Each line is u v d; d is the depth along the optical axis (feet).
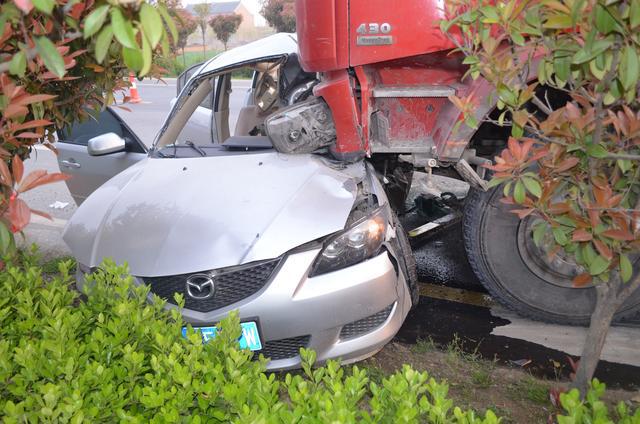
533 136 11.53
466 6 7.61
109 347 6.81
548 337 11.80
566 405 5.22
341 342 9.71
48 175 5.29
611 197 6.47
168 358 6.30
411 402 5.33
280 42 14.83
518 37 6.73
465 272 15.29
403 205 15.58
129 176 12.76
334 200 10.46
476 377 10.30
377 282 9.71
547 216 7.13
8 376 6.36
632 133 6.47
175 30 4.09
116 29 3.64
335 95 11.18
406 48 10.73
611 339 11.50
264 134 14.46
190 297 9.56
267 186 11.11
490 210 11.49
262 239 9.70
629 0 5.46
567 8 5.97
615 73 6.11
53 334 6.82
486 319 12.80
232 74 15.43
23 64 4.55
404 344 11.92
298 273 9.45
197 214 10.55
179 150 13.47
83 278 10.72
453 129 10.39
